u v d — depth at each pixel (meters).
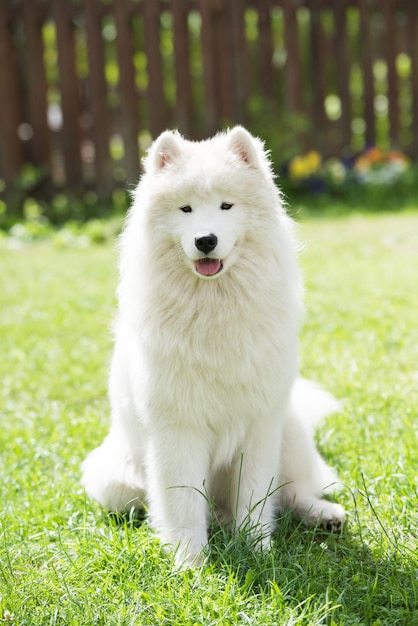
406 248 9.42
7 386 5.82
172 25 12.37
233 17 12.59
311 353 5.91
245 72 12.84
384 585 2.99
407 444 4.15
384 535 3.40
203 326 3.29
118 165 12.68
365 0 13.20
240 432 3.48
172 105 16.11
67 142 12.53
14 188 12.45
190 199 3.33
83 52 16.23
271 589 2.90
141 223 3.41
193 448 3.42
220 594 2.97
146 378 3.36
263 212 3.39
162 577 3.10
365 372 5.38
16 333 7.08
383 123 16.59
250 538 3.31
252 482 3.54
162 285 3.33
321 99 13.45
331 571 3.05
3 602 2.97
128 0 12.12
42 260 10.20
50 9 12.08
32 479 4.19
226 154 3.43
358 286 7.74
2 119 12.21
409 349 5.81
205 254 3.17
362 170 13.37
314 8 13.04
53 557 3.35
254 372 3.33
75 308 7.80
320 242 10.02
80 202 12.66
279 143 13.05
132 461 3.84
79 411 5.30
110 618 2.86
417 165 13.88
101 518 3.79
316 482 3.88
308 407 4.03
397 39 13.55
